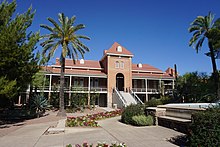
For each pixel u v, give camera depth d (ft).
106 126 39.91
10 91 42.04
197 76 102.68
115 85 126.41
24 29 48.93
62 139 27.40
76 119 47.44
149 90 132.05
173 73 152.97
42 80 89.51
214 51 83.10
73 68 129.70
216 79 80.64
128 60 132.46
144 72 145.28
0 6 48.39
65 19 77.36
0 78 42.16
